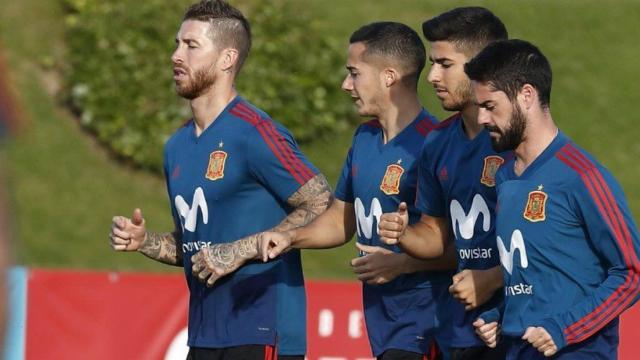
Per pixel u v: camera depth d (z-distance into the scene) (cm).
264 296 1557
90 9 4281
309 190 1542
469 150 1474
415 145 1659
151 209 3941
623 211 1224
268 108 4103
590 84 4578
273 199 1573
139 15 4231
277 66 4188
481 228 1466
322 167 4103
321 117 4169
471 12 1466
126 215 3894
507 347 1375
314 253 3819
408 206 1659
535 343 1227
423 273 1641
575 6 4931
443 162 1511
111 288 2448
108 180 4019
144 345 2447
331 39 4309
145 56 4166
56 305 2427
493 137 1280
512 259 1288
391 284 1670
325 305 2411
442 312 1633
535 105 1262
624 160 4288
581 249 1253
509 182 1291
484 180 1452
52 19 4450
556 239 1249
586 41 4772
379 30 1672
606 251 1234
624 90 4559
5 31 4388
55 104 4212
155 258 1670
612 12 4931
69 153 4066
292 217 1543
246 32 1588
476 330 1361
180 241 1684
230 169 1541
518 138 1266
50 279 2428
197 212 1573
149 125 4084
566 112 4456
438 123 1602
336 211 1731
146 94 4122
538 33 4788
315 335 2406
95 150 4109
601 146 4334
